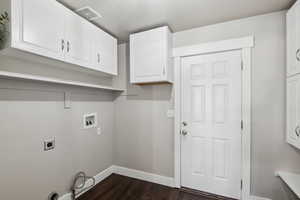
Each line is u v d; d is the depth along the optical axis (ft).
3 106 4.28
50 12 4.51
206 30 6.68
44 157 5.31
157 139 7.79
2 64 4.33
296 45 4.72
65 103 6.06
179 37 7.18
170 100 7.47
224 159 6.47
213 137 6.66
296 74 4.75
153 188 7.23
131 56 7.23
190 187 7.09
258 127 5.89
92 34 6.12
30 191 4.89
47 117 5.42
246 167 6.01
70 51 5.17
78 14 5.82
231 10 5.56
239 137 6.22
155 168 7.82
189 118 7.09
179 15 5.90
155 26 6.81
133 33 7.49
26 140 4.80
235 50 6.25
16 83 4.56
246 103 6.02
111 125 8.81
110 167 8.66
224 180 6.46
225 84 6.43
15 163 4.53
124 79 8.66
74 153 6.48
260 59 5.84
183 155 7.21
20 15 3.82
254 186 5.93
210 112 6.71
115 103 8.94
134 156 8.38
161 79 6.61
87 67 5.92
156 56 6.70
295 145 4.79
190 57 7.04
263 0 4.98
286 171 5.52
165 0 4.98
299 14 4.56
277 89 5.63
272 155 5.70
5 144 4.32
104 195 6.67
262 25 5.81
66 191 6.09
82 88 6.91
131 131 8.46
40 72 5.23
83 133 6.94
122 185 7.50
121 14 5.83
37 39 4.18
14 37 3.71
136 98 8.32
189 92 7.08
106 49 6.91
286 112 5.43
